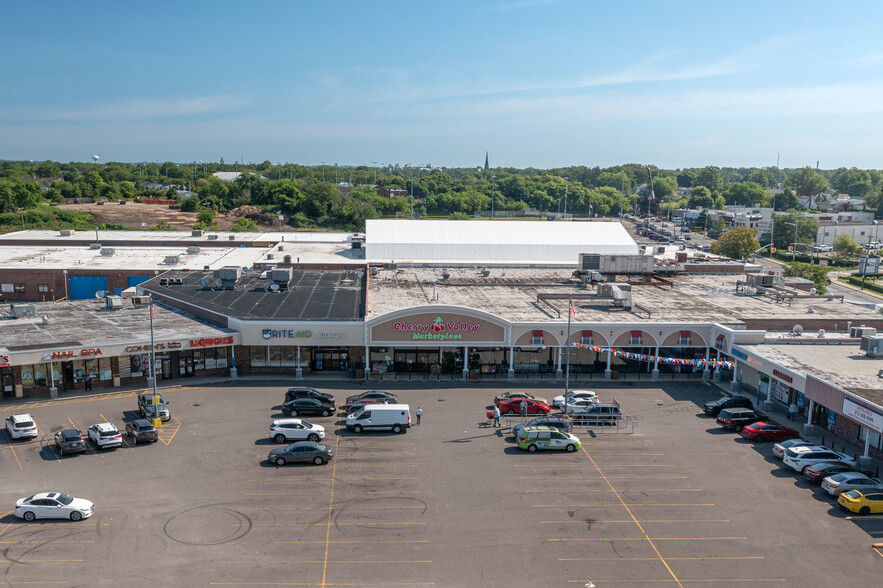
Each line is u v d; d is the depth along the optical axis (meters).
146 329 69.50
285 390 64.44
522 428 51.78
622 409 60.53
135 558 35.59
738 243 141.75
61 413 57.50
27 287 95.69
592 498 43.16
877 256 170.12
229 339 67.31
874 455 50.94
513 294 84.44
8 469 46.19
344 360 71.06
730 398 59.66
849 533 39.44
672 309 76.81
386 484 44.69
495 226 114.38
